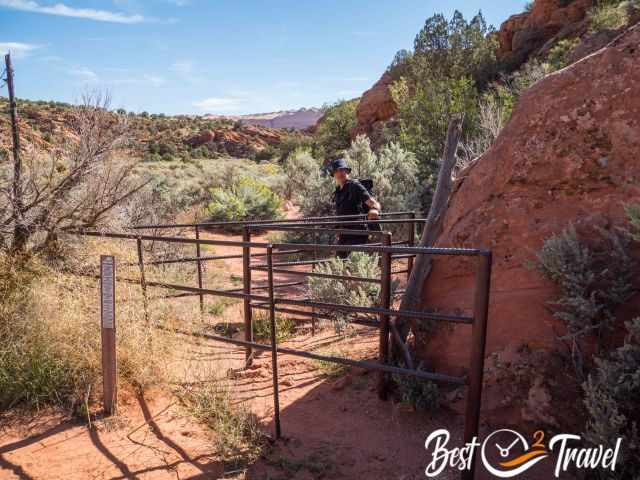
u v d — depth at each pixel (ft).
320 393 13.84
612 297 10.18
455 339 12.94
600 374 9.49
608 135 11.31
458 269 13.34
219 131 339.36
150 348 13.78
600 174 11.34
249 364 16.07
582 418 9.95
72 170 16.87
